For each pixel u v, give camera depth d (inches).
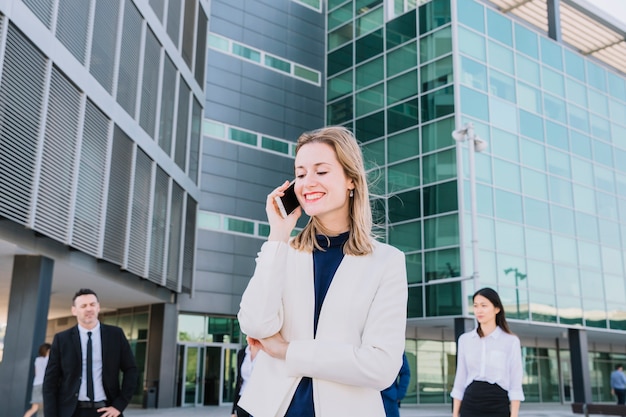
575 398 1035.9
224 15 1163.3
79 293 216.1
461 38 1021.2
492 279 944.9
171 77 845.8
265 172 1143.6
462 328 904.3
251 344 67.0
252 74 1170.0
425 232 977.5
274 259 66.6
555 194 1079.6
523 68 1098.7
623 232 1179.3
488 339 205.0
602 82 1244.5
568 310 1034.7
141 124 733.9
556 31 1196.5
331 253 71.2
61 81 536.7
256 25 1197.7
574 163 1131.9
